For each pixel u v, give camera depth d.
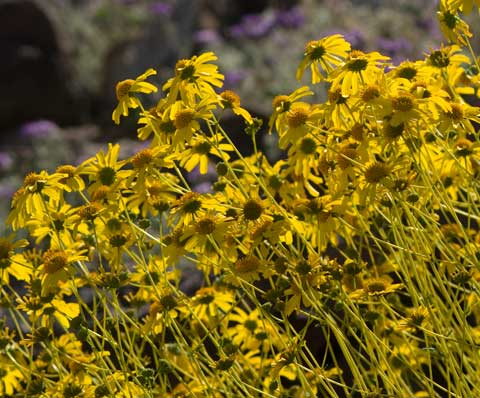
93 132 17.20
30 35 19.03
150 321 5.45
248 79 16.80
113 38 23.20
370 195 4.89
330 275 5.00
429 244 5.15
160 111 5.71
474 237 6.82
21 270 5.42
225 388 5.21
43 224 5.65
